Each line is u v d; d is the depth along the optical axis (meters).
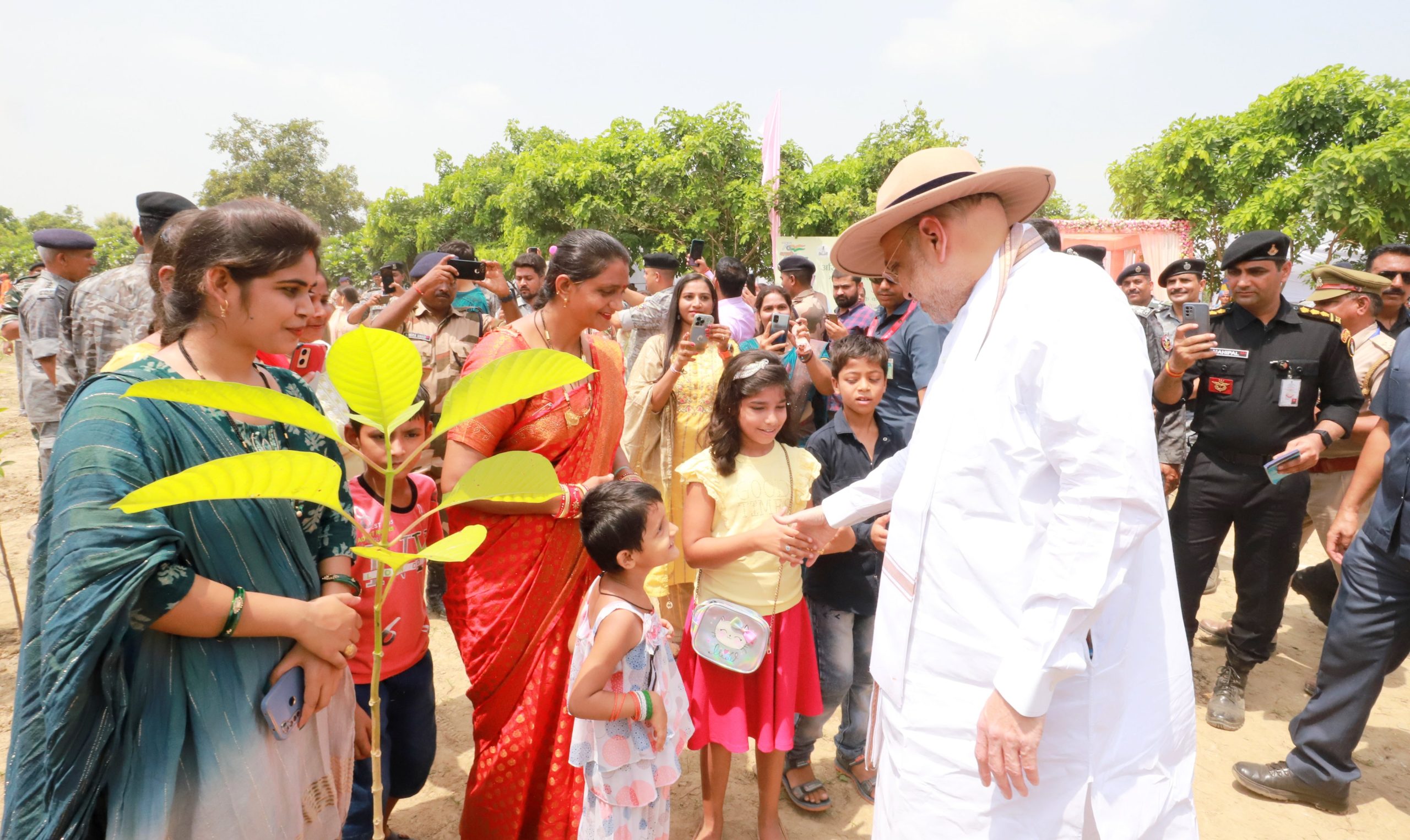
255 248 1.45
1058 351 1.55
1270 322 3.61
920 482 1.79
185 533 1.46
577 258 2.44
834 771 3.38
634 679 2.26
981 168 1.83
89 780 1.37
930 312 1.93
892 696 1.85
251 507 1.55
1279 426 3.54
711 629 2.55
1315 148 15.79
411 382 1.29
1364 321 4.59
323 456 1.26
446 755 3.38
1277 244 3.48
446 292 4.77
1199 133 16.56
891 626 1.86
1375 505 2.98
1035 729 1.49
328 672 1.63
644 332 5.99
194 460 1.46
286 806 1.60
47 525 1.37
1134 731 1.66
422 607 2.54
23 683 1.40
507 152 30.52
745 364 2.68
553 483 1.34
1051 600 1.48
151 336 1.69
